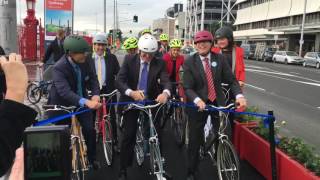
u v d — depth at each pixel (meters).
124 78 5.53
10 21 7.71
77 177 4.95
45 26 21.11
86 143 5.47
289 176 4.80
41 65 12.48
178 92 7.66
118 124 7.27
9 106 1.60
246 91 17.73
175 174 5.96
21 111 1.61
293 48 60.16
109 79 7.20
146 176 5.89
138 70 5.54
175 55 8.05
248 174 5.93
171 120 9.02
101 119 6.89
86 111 5.16
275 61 48.34
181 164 6.44
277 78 24.55
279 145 5.42
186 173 6.01
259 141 5.75
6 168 1.57
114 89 7.21
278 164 5.11
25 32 23.14
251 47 59.50
